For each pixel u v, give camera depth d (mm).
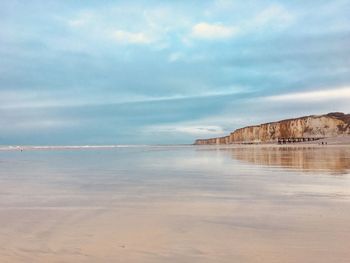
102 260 4875
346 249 5148
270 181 13367
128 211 8023
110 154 42969
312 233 5984
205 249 5258
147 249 5289
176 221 7004
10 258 4973
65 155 40594
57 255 5078
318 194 10172
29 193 10859
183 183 13055
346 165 20109
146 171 18250
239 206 8484
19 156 38094
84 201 9375
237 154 37219
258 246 5352
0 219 7285
